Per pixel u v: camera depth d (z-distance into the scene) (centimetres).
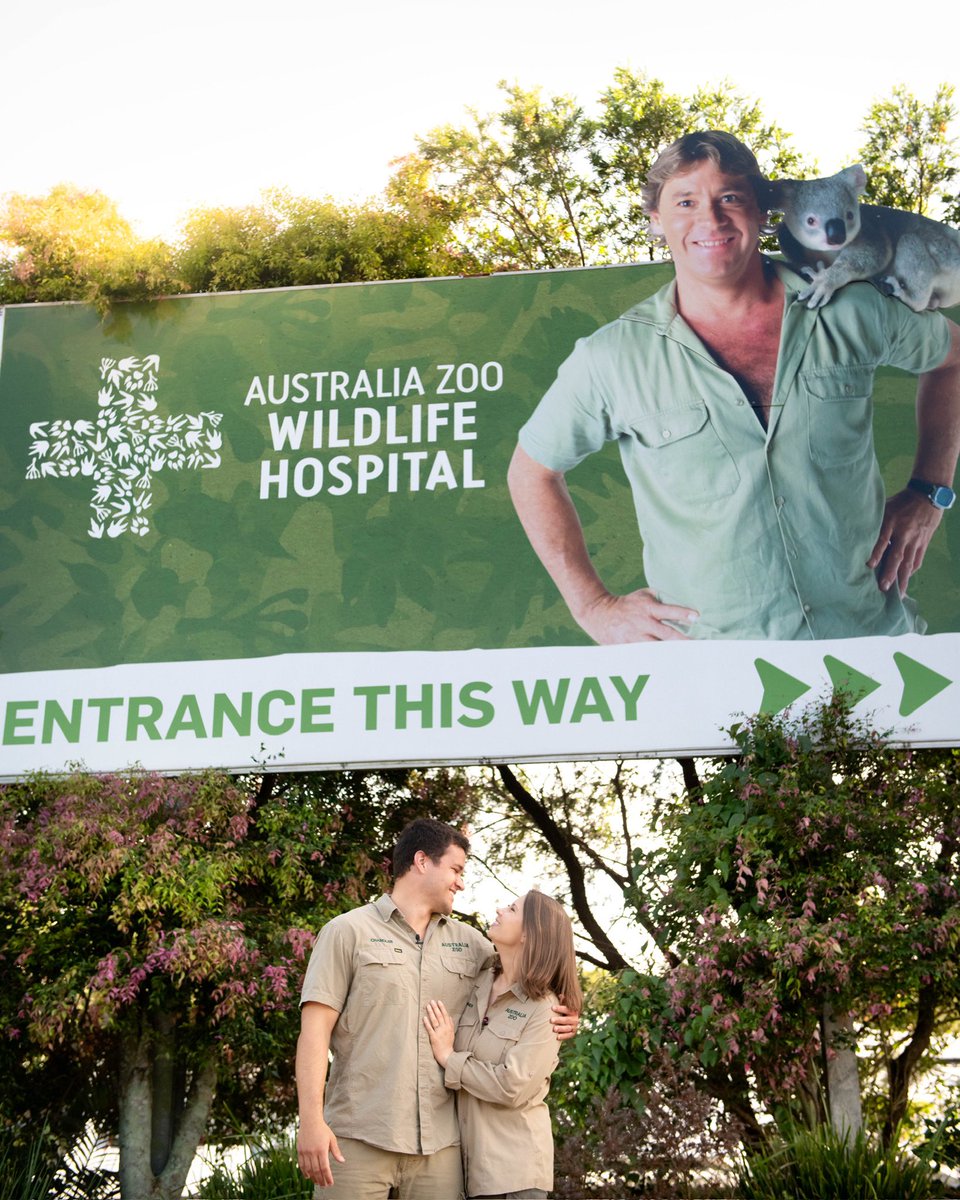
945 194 1058
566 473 885
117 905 742
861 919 685
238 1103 827
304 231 991
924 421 855
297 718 861
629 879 910
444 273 1010
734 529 848
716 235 906
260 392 948
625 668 836
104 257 977
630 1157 651
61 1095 809
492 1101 418
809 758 755
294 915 788
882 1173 625
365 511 904
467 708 845
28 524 943
